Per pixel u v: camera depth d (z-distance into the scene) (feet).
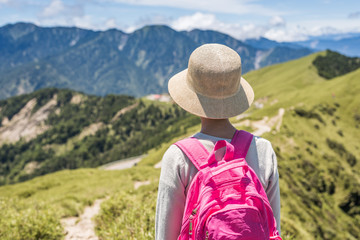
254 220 5.49
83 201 47.91
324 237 172.24
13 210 35.73
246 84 7.20
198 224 5.61
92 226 34.60
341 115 433.89
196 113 6.37
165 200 6.17
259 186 6.15
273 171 6.72
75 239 29.25
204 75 6.16
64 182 80.07
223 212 5.42
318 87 544.21
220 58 6.15
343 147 358.84
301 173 274.98
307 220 172.55
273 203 6.99
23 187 74.23
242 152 6.38
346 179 282.97
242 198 5.66
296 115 395.34
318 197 237.25
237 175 5.79
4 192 69.77
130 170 86.43
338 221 230.07
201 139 6.41
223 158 6.07
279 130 340.80
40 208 36.73
